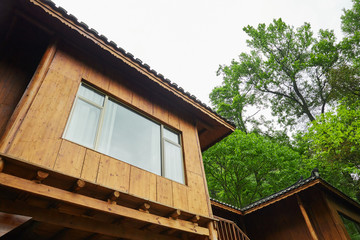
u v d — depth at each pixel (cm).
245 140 1310
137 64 521
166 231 427
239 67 2547
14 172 288
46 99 371
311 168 1341
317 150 1277
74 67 453
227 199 1445
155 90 590
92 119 430
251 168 1309
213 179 1371
